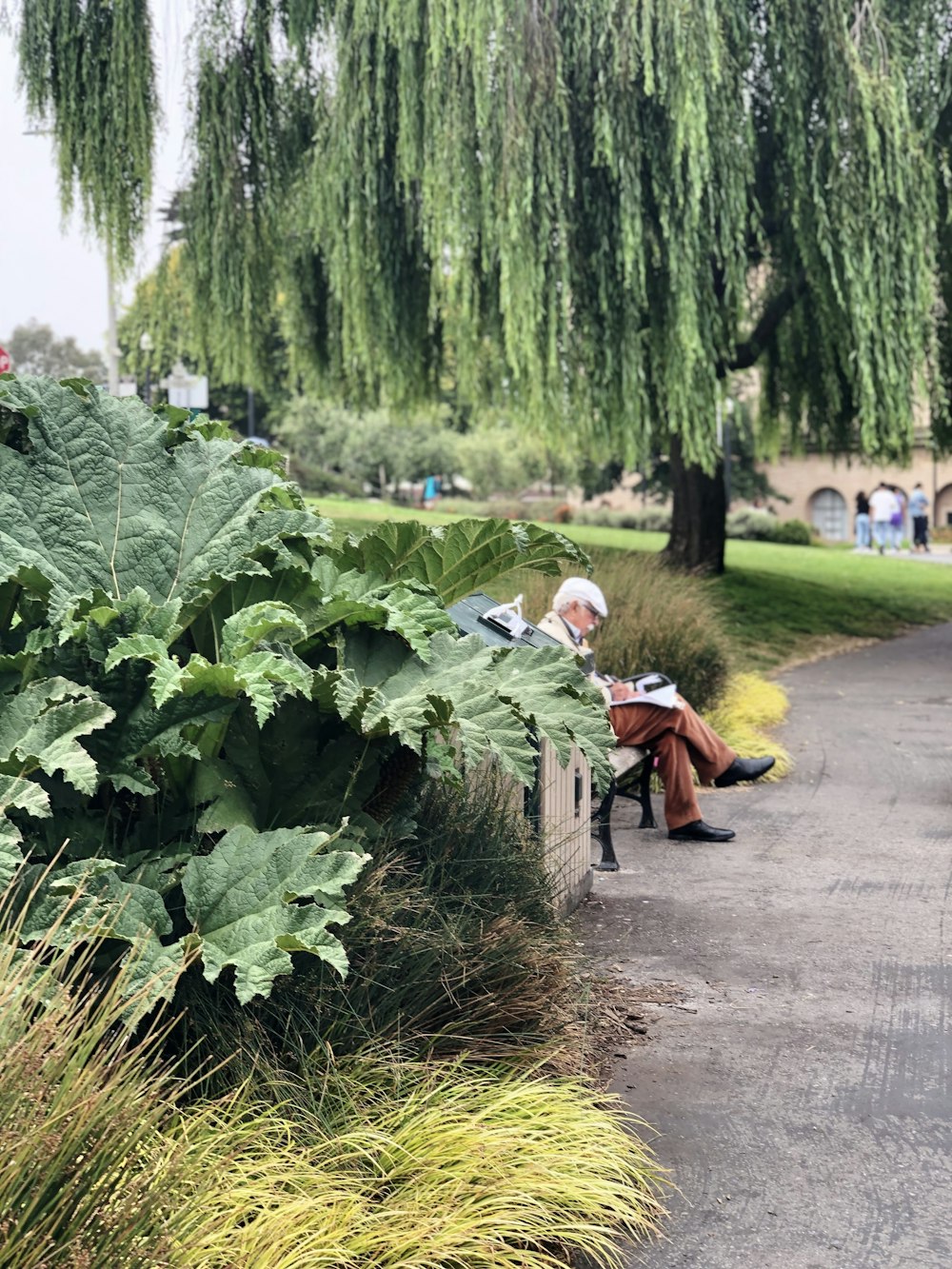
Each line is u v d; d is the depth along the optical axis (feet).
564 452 59.31
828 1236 10.46
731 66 49.70
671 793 24.76
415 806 13.65
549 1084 12.00
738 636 58.23
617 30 47.37
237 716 12.32
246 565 12.35
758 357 67.15
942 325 62.85
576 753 19.63
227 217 57.67
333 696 12.28
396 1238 9.08
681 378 51.75
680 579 45.16
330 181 53.52
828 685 48.37
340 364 65.21
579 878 20.07
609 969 16.97
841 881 21.72
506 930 13.15
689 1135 12.24
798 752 34.50
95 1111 7.68
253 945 9.95
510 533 14.11
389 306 56.24
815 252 53.98
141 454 13.21
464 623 18.56
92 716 10.44
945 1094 13.16
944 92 53.62
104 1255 7.32
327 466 176.65
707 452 52.75
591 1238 9.90
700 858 23.38
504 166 47.88
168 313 62.59
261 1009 11.05
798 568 86.48
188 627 13.29
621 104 48.34
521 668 12.67
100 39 56.95
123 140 56.80
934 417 67.10
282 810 12.53
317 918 9.96
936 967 17.16
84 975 10.07
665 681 25.26
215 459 13.35
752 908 20.04
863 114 50.85
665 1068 13.78
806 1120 12.56
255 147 57.93
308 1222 8.89
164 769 12.27
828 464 183.93
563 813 18.99
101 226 58.34
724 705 36.47
